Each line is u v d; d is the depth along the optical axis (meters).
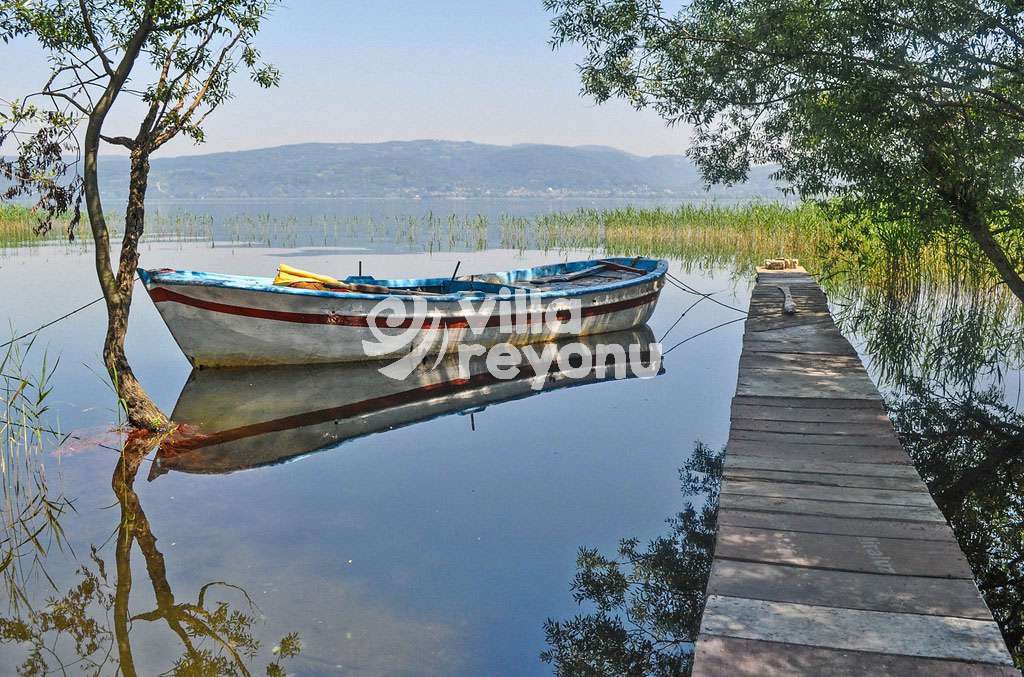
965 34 6.95
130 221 7.89
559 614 4.49
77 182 7.64
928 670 2.96
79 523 5.74
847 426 6.11
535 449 7.48
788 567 3.83
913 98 7.36
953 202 7.78
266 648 4.12
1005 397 8.94
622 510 6.00
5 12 7.29
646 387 9.93
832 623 3.30
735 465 5.27
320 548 5.32
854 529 4.23
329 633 4.27
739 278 19.97
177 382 10.05
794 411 6.54
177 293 9.83
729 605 3.48
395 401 9.27
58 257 23.55
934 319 13.50
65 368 10.45
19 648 4.18
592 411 8.81
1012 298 13.93
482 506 6.07
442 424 8.34
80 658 4.09
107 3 7.64
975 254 9.48
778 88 8.23
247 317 10.21
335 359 10.94
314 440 7.75
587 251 27.42
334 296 10.51
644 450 7.45
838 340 9.55
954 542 4.04
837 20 7.30
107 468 6.87
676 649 4.16
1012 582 4.87
